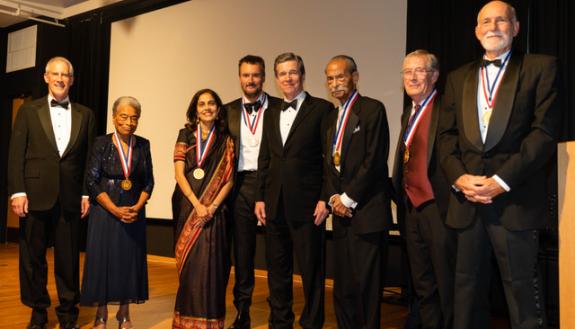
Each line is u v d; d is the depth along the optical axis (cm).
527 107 234
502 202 233
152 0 781
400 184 300
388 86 547
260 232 643
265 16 658
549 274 398
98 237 334
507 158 234
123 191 338
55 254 354
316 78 606
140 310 429
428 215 280
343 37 584
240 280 357
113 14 829
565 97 438
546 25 448
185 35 743
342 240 304
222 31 703
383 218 297
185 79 741
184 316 323
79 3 880
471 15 483
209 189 329
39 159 346
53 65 354
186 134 343
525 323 228
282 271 335
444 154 256
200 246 325
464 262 246
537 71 233
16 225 930
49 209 343
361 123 299
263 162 339
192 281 323
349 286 304
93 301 329
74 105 366
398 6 541
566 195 208
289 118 330
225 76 699
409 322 369
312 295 325
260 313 425
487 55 250
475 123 243
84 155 362
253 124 361
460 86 256
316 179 324
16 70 927
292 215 318
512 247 231
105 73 836
